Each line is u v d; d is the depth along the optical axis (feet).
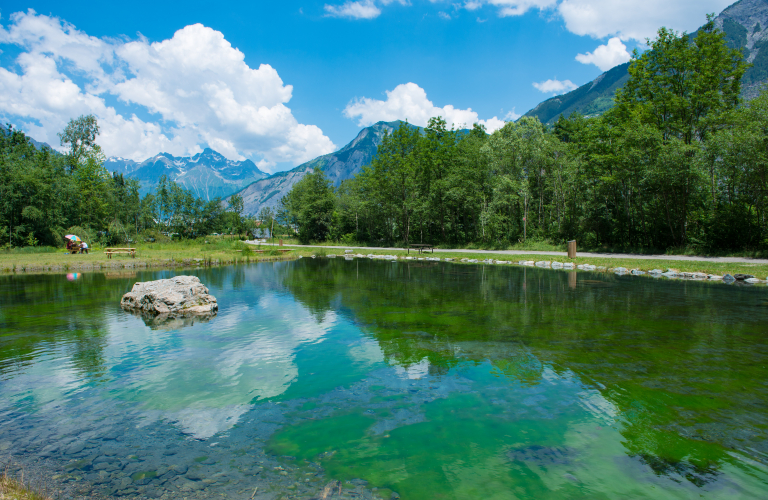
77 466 11.57
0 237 113.70
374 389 17.10
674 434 12.95
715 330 25.86
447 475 10.94
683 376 17.89
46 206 126.31
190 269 74.90
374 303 37.58
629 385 16.98
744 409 14.60
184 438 13.21
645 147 81.76
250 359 21.35
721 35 82.58
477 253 101.86
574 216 107.14
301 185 241.76
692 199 78.23
